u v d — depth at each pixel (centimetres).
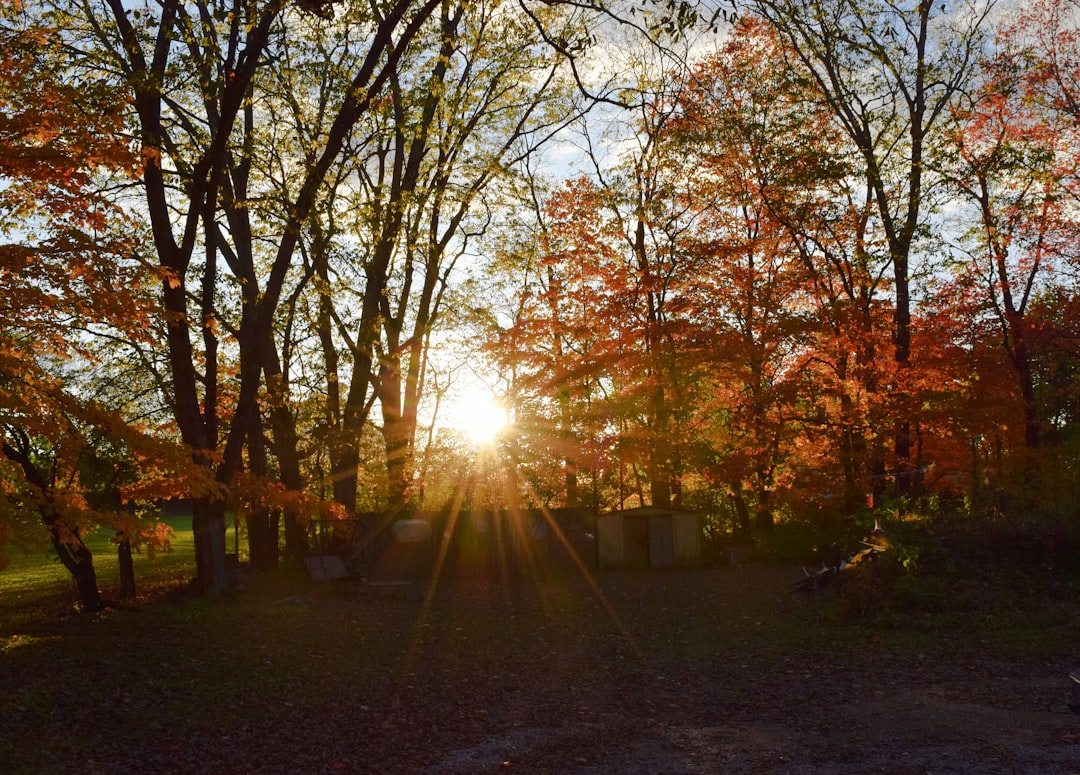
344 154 2283
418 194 2341
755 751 844
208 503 1944
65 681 1162
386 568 2628
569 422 2878
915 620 1463
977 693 1021
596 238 2838
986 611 1473
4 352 1204
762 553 2822
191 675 1235
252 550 2681
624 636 1594
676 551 2845
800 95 2734
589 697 1130
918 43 2873
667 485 3114
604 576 2647
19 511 1196
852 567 1844
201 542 1970
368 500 3272
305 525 2691
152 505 2170
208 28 1766
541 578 2627
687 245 2764
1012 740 823
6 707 1016
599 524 2853
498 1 1839
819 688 1110
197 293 2350
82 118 1295
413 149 2709
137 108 1812
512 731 973
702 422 2980
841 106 2859
